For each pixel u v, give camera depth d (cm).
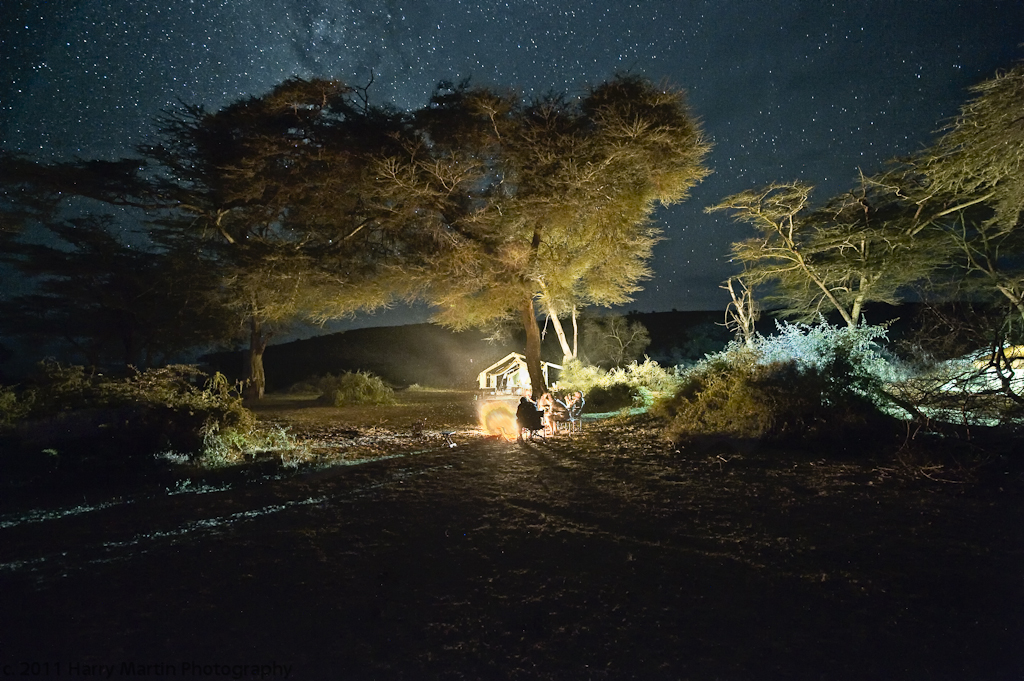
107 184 2208
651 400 1662
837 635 380
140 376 1170
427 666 350
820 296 2503
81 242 2927
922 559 496
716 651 363
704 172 1892
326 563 512
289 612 421
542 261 1841
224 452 1034
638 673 340
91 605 433
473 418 1995
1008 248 2209
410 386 4850
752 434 985
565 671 343
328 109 1797
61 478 849
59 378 1195
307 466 970
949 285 2272
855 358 1038
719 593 441
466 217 1786
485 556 523
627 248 2055
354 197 1906
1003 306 1443
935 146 1870
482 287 1909
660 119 1709
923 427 895
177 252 2916
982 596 430
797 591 442
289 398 3669
